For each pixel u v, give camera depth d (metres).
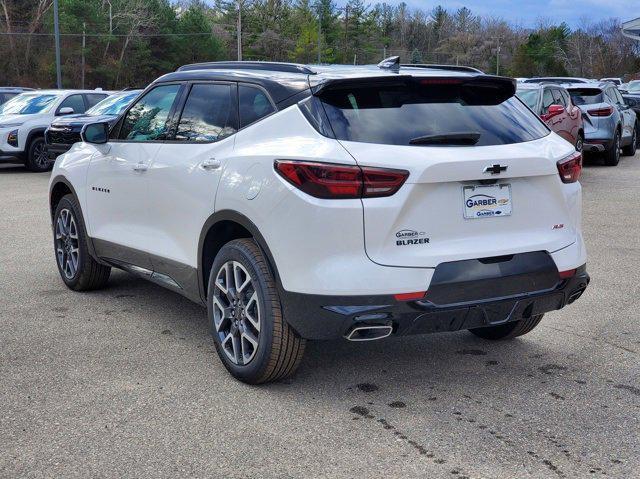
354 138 3.83
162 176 4.90
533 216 4.12
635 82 27.05
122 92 16.59
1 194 12.76
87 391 4.18
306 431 3.71
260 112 4.32
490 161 3.87
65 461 3.38
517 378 4.44
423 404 4.05
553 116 13.10
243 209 4.12
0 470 3.30
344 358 4.77
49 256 7.70
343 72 4.20
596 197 11.95
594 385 4.33
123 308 5.84
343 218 3.68
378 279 3.70
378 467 3.34
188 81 5.04
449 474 3.28
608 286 6.54
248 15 102.56
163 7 83.88
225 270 4.33
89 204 5.86
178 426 3.75
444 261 3.81
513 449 3.52
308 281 3.78
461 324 3.93
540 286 4.11
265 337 4.04
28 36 73.25
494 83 4.34
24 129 16.34
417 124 3.96
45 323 5.44
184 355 4.79
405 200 3.70
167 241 4.95
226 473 3.28
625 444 3.58
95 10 77.00
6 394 4.13
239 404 4.03
